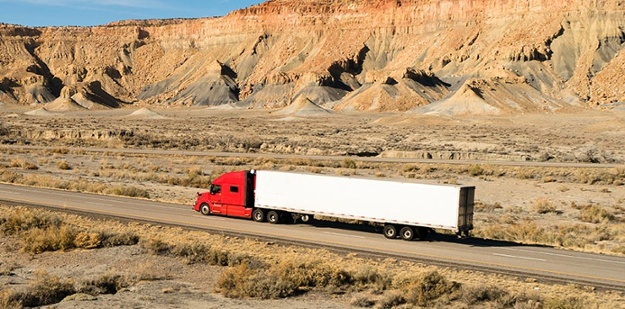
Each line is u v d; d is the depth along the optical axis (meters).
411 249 31.25
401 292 23.23
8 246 30.67
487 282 25.12
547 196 56.84
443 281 23.98
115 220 37.34
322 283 24.66
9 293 21.30
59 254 29.66
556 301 21.48
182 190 55.56
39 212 37.53
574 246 34.09
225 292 23.34
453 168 74.88
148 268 26.86
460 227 33.22
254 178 38.66
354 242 32.56
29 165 70.75
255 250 29.97
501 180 66.56
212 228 35.44
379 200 34.31
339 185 35.62
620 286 25.22
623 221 44.69
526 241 35.22
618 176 67.38
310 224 37.66
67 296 22.12
